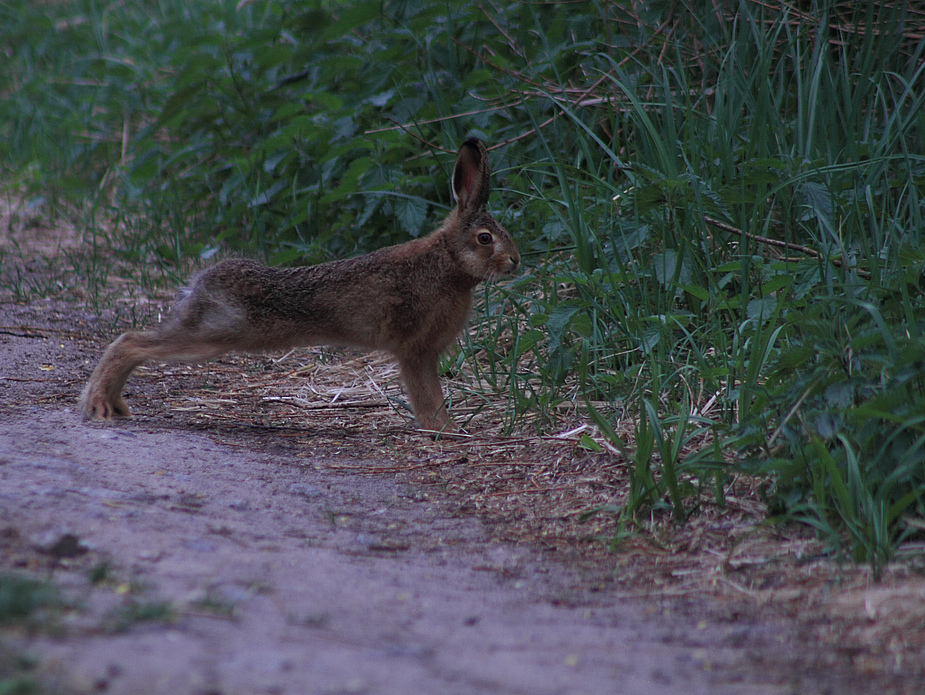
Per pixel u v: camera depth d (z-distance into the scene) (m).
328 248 14.91
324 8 17.78
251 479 8.17
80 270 16.34
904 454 6.39
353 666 4.38
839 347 7.09
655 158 11.18
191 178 18.34
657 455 8.42
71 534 5.82
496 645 4.98
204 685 3.90
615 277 10.70
